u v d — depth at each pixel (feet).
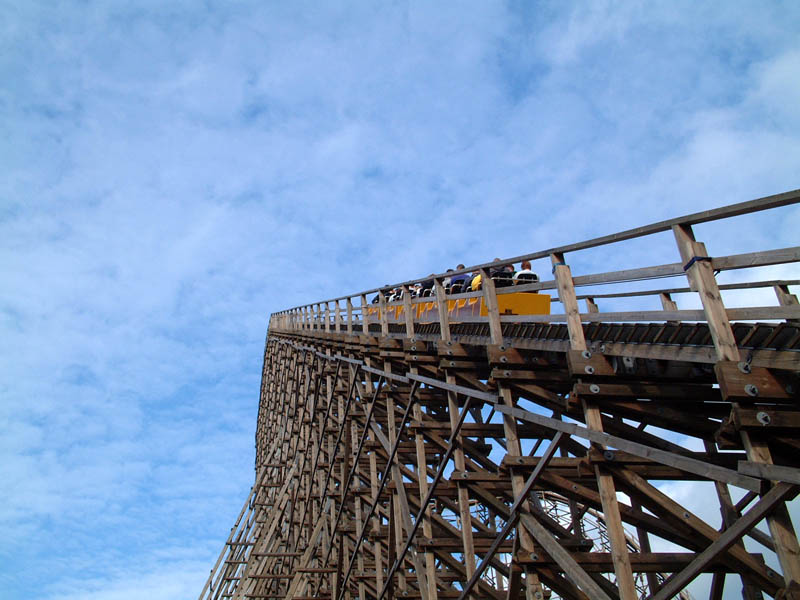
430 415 56.65
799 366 20.33
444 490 43.78
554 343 32.32
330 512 71.05
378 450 57.36
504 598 38.63
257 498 106.11
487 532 43.70
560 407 32.99
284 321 115.24
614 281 27.17
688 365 27.14
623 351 27.55
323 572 66.64
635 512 29.25
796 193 19.01
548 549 29.17
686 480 27.61
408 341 48.83
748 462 20.45
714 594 28.25
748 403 21.04
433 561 42.39
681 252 23.31
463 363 41.22
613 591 32.04
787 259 19.89
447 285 56.59
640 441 29.50
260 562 87.61
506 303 41.88
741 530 20.74
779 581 24.26
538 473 30.55
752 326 21.94
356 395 68.44
